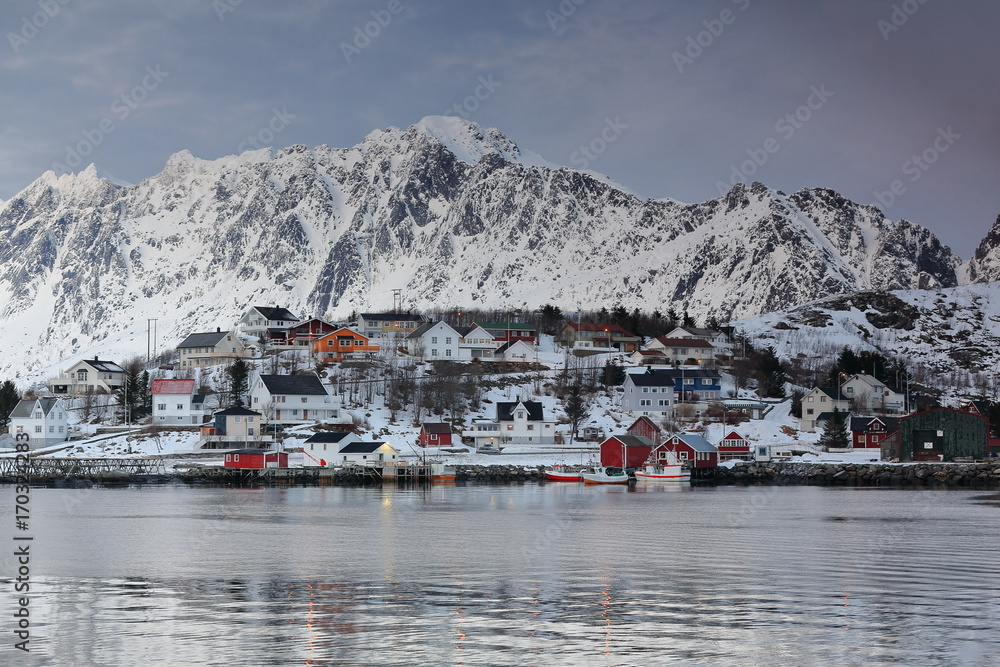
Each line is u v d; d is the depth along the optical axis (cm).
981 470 18375
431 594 7131
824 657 5466
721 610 6550
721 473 19688
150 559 8788
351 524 11500
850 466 19050
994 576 7794
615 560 8650
